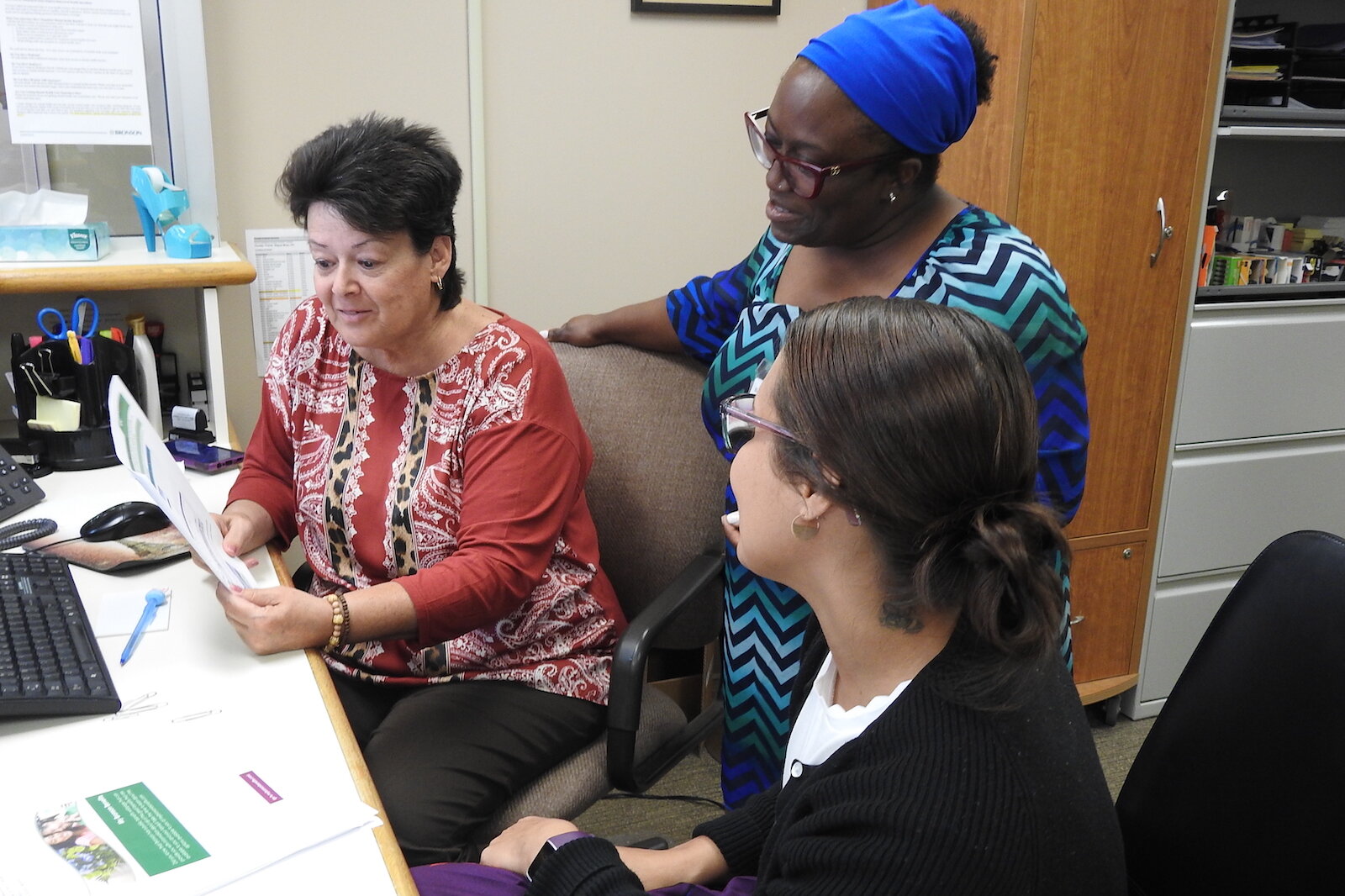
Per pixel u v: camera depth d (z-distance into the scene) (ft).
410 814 4.03
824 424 2.47
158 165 6.15
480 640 4.61
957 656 2.50
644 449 5.35
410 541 4.53
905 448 2.38
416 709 4.45
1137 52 6.46
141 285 5.56
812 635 3.39
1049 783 2.34
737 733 4.97
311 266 6.87
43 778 2.92
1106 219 6.71
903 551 2.47
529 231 7.34
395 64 6.73
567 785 4.49
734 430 2.86
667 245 7.71
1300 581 2.94
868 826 2.35
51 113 5.75
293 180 4.18
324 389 4.77
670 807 7.12
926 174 4.27
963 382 2.37
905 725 2.44
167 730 3.19
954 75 4.02
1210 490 7.68
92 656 3.51
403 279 4.23
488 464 4.39
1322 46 7.63
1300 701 2.85
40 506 4.94
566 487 4.54
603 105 7.27
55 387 5.51
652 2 7.14
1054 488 4.30
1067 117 6.40
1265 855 2.86
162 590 4.17
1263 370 7.55
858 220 4.25
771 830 3.02
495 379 4.46
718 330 5.40
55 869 2.52
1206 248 7.23
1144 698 8.10
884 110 3.91
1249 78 7.04
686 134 7.52
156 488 3.57
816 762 2.77
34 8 5.59
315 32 6.52
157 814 2.76
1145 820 3.17
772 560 2.76
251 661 3.65
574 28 7.06
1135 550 7.60
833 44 3.96
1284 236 8.07
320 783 2.93
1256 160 8.40
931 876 2.25
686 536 5.25
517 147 7.15
